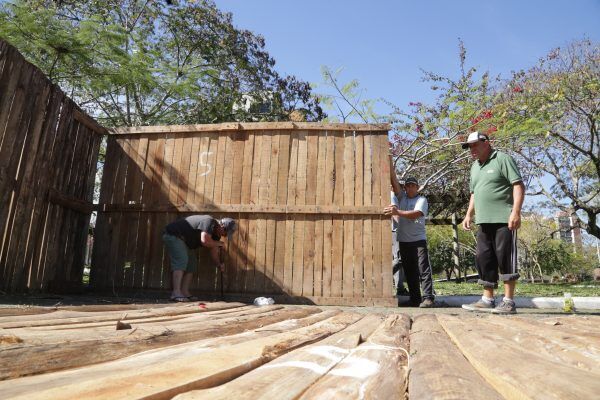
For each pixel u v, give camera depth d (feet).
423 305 18.65
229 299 19.61
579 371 4.34
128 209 21.36
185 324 9.11
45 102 17.78
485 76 34.88
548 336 7.55
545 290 32.37
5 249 15.81
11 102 15.78
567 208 54.90
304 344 6.79
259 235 20.18
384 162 20.02
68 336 6.17
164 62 39.19
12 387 3.52
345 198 19.92
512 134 31.89
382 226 19.48
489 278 16.01
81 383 3.58
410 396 3.74
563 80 44.96
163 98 41.57
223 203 20.70
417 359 5.65
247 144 21.04
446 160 35.06
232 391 3.55
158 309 12.64
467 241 85.46
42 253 18.10
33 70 16.93
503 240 15.33
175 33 49.65
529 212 81.51
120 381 3.66
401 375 4.78
